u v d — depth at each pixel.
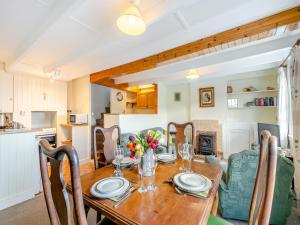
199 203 0.98
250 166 1.66
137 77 4.32
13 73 3.64
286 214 1.68
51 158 0.74
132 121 4.34
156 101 5.55
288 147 2.91
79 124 4.29
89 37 2.20
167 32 2.01
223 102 4.82
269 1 1.52
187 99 5.75
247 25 1.96
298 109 2.01
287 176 1.63
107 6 1.60
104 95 7.49
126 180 1.24
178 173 1.44
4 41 2.48
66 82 4.66
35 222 1.86
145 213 0.88
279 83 3.17
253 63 3.21
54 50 2.62
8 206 2.14
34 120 4.45
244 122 4.59
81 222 0.63
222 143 4.80
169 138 2.54
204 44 2.38
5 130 2.36
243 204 1.75
